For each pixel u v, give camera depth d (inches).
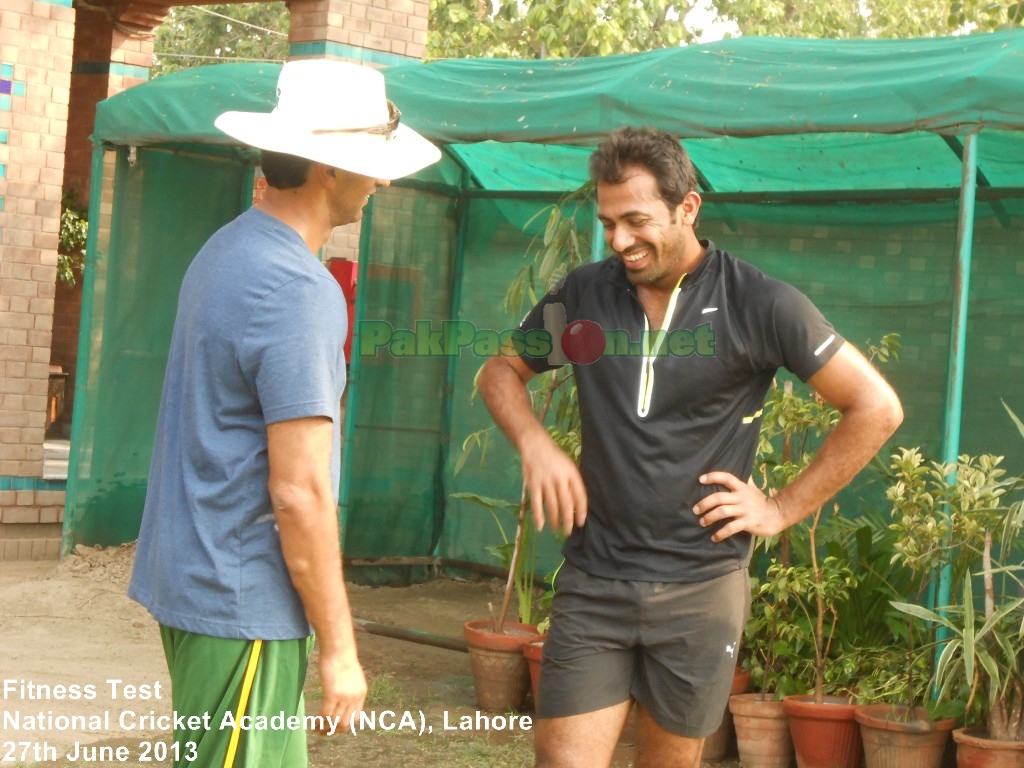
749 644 209.5
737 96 201.5
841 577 204.4
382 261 315.9
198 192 338.0
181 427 103.7
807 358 116.7
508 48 748.6
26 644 258.8
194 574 101.3
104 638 267.6
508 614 305.0
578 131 216.5
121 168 321.4
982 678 185.2
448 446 338.3
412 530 334.0
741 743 198.8
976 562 202.5
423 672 256.5
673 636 119.4
